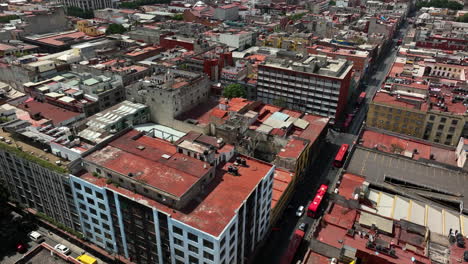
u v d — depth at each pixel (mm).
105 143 112250
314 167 162125
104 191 95875
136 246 101438
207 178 99750
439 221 103688
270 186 109125
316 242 90938
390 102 170250
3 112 145750
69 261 83500
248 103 177125
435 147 145875
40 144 116688
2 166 119938
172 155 107500
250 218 99312
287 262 108938
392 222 94500
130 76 190375
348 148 177125
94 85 172375
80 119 158500
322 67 198500
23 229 121062
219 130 148750
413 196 114250
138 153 107500
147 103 163375
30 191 118000
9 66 198250
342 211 101438
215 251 82562
